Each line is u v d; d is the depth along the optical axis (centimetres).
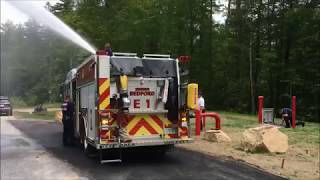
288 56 4453
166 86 1168
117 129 1112
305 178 1020
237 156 1282
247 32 4478
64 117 1583
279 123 2328
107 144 1100
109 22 2459
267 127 1388
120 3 2500
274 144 1357
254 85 4556
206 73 4409
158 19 2758
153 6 2739
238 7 4478
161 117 1176
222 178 964
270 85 4550
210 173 1020
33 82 6738
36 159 1242
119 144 1109
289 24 4325
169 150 1273
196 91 1187
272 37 4475
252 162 1186
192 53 4288
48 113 4266
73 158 1259
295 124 2194
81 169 1079
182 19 4056
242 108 4534
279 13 4394
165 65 1184
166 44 2858
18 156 1305
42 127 2528
